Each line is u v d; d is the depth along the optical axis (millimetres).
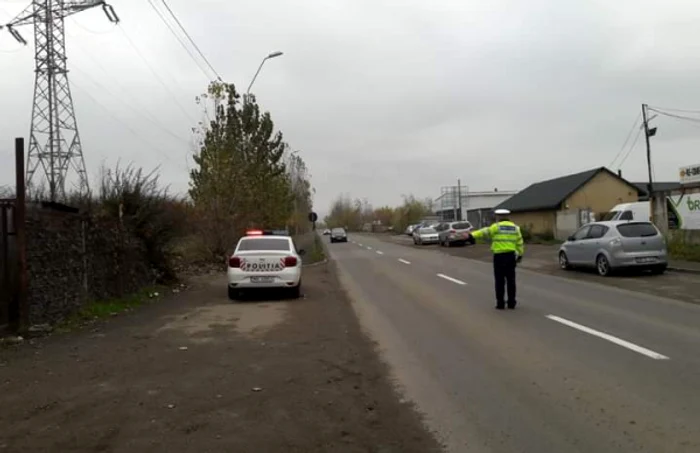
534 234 43469
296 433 4934
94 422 5230
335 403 5758
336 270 23125
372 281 18312
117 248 13664
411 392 6117
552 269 20297
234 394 6066
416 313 11531
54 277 10547
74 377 6809
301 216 64000
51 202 10828
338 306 12781
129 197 15375
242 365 7352
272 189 30438
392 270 22219
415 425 5121
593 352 7684
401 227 88562
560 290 14445
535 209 46219
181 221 19109
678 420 5055
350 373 6930
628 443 4578
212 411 5516
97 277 12523
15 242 9445
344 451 4555
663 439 4637
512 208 50625
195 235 25000
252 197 25656
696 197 21516
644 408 5395
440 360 7516
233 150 25156
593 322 9898
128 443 4723
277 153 32188
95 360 7684
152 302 13922
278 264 14070
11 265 9375
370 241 59188
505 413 5387
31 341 9000
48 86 25406
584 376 6543
